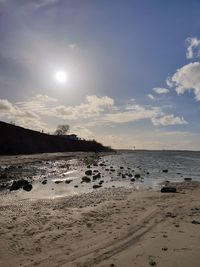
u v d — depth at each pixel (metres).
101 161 61.97
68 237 10.66
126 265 7.92
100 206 16.17
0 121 88.00
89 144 136.12
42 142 98.12
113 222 12.56
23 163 45.44
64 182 27.08
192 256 8.31
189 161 72.19
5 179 27.48
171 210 14.62
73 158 66.00
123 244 9.66
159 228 11.30
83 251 9.20
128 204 16.62
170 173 38.62
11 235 10.97
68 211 14.95
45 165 44.59
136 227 11.62
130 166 49.31
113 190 22.62
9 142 80.88
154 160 72.44
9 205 16.70
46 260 8.61
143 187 24.80
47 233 11.19
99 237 10.54
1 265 8.38
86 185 25.56
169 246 9.17
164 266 7.73
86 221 12.89
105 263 8.16
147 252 8.77
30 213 14.53
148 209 15.00
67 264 8.23
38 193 21.19
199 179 32.59
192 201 17.30
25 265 8.31
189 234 10.33
